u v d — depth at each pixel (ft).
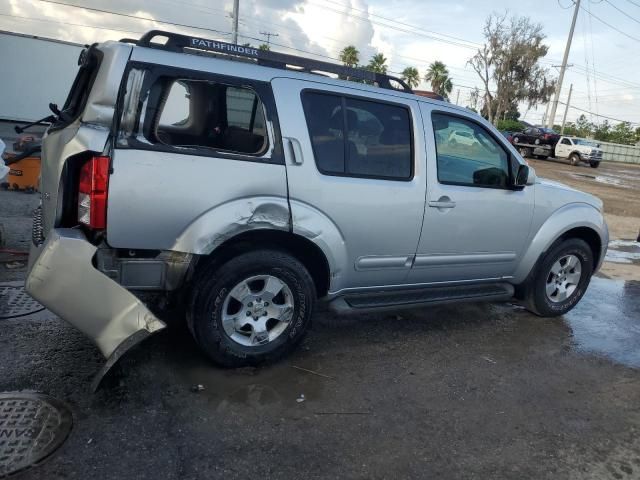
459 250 14.76
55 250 9.75
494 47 160.56
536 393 12.56
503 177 15.39
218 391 11.21
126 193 10.18
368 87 13.24
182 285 11.11
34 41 59.31
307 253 12.83
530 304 17.40
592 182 79.41
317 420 10.56
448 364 13.62
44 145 12.08
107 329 10.04
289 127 11.82
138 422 9.88
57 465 8.56
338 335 14.74
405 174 13.52
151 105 10.52
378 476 9.13
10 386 10.60
